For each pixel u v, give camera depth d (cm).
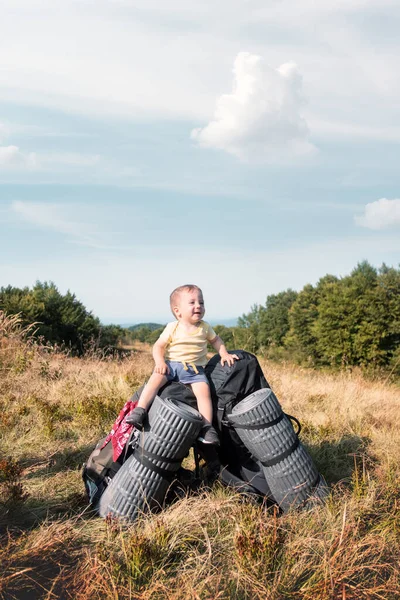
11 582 304
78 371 1078
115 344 3138
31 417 698
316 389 1034
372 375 2166
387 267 3016
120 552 333
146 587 299
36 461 535
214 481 439
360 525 383
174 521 364
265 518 370
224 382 427
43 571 319
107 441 429
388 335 2783
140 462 385
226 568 322
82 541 358
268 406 406
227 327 4944
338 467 550
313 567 320
